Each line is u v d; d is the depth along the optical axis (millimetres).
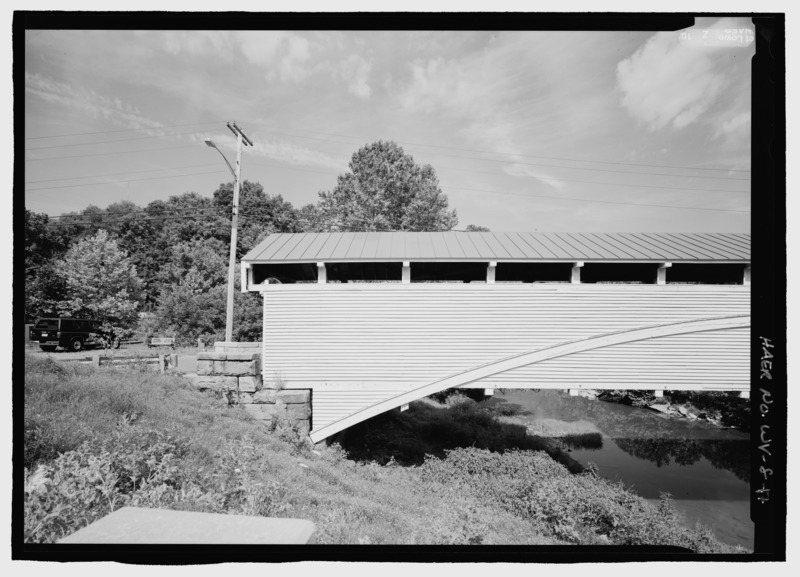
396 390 7883
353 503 5461
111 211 34719
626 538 6445
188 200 38656
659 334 7656
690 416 16484
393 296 7914
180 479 4523
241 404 8039
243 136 12969
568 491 7695
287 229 36781
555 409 17547
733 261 7336
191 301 20672
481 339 7824
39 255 22516
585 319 7738
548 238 8930
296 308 7980
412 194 26281
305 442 7840
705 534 6805
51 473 3785
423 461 9922
